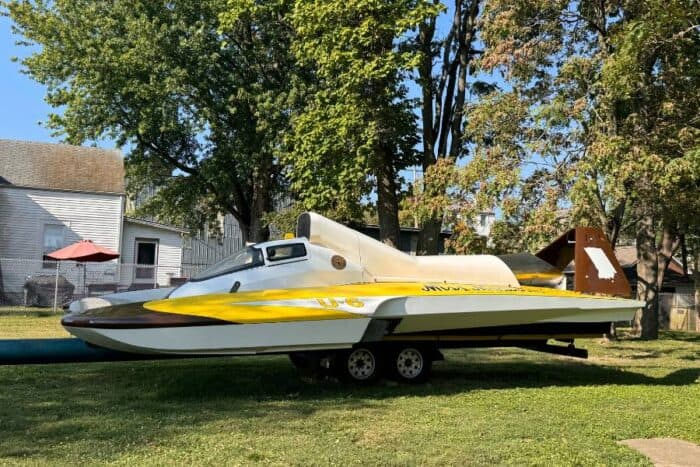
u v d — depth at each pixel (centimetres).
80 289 2238
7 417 606
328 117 1577
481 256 956
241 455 489
